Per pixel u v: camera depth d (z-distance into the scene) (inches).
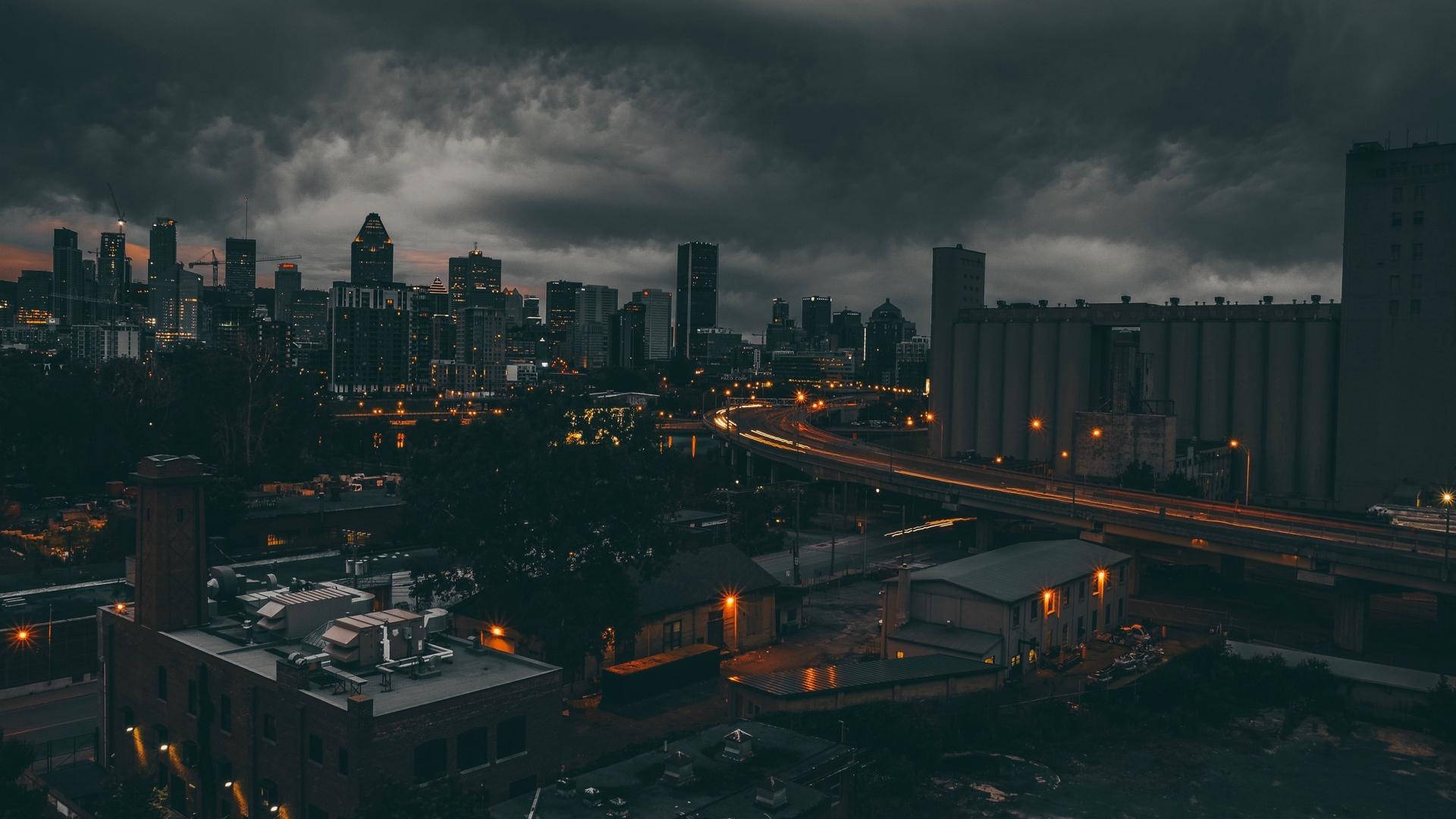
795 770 1707.7
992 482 5472.4
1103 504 4517.7
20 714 2588.6
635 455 2709.2
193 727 2011.6
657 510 2674.7
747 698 2444.6
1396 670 2866.6
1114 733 2549.2
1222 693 2785.4
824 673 2581.2
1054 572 3203.7
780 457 6761.8
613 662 2822.3
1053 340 7504.9
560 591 2500.0
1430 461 5546.3
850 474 5885.8
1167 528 3887.8
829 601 3900.1
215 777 1971.0
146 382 7529.5
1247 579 4411.9
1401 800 2196.1
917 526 5762.8
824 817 1581.0
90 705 2659.9
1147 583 4291.3
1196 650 3105.3
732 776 1681.8
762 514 5457.7
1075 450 5910.4
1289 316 6530.5
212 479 4042.8
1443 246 5502.0
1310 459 6294.3
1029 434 7637.8
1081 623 3270.2
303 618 2127.2
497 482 2536.9
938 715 2502.5
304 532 4234.7
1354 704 2751.0
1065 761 2373.3
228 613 2322.8
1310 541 3380.9
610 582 2556.6
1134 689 2800.2
